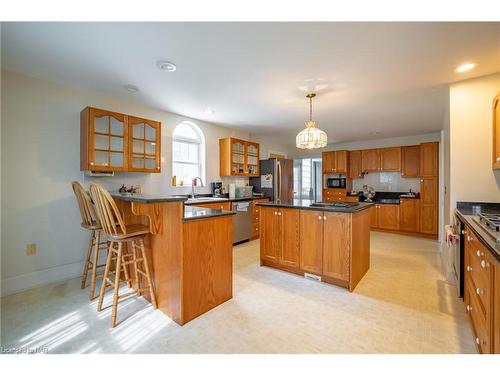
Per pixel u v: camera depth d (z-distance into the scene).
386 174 6.11
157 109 3.75
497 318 1.15
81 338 1.70
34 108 2.62
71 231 2.88
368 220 3.03
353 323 1.89
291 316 1.99
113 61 2.25
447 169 3.12
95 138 2.81
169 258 1.97
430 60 2.18
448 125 2.93
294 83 2.71
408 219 5.20
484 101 2.54
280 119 4.32
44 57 2.18
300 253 2.80
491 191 2.54
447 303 2.20
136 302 2.24
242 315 2.01
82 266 2.96
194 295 1.96
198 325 1.86
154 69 2.41
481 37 1.82
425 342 1.65
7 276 2.45
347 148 6.64
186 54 2.12
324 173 6.62
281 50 2.04
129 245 2.48
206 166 4.63
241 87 2.84
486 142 2.54
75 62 2.27
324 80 2.63
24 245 2.56
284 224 2.94
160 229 2.05
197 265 1.98
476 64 2.25
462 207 2.64
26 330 1.79
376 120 4.31
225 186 5.01
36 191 2.64
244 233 4.50
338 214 2.51
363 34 1.80
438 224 4.82
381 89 2.87
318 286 2.58
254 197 4.81
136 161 3.20
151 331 1.78
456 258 2.50
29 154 2.59
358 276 2.65
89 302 2.24
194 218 1.93
